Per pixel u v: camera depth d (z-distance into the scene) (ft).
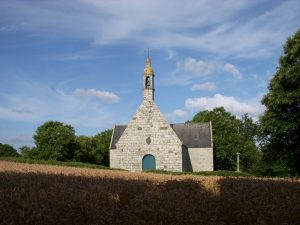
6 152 220.43
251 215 25.63
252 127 246.27
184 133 149.79
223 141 193.57
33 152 193.57
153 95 137.90
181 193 29.25
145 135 133.90
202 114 220.84
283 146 116.16
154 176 59.52
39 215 21.52
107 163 237.04
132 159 133.28
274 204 27.96
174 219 23.13
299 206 27.09
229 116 221.25
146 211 23.76
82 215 23.17
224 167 198.29
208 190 32.91
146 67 138.31
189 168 143.02
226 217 25.99
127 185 34.32
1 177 39.45
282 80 109.91
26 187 30.22
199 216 23.61
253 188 33.91
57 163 117.50
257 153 207.72
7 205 22.77
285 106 110.52
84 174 54.24
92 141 225.15
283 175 152.66
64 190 26.99
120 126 153.48
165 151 131.75
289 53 112.98
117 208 24.66
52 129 194.59
